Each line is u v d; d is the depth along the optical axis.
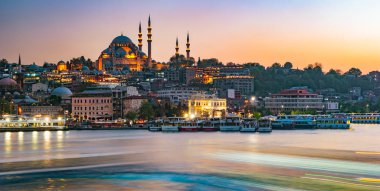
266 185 108.06
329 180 113.50
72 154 162.88
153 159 148.62
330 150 175.75
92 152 169.38
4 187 105.56
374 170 126.81
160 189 104.50
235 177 117.06
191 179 114.69
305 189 103.88
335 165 136.12
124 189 104.00
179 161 144.00
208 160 146.12
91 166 133.75
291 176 118.25
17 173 122.06
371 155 159.00
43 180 112.94
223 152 167.62
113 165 135.75
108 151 172.75
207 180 113.56
